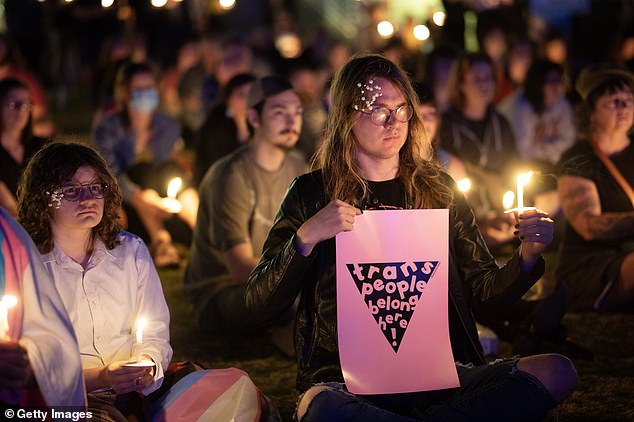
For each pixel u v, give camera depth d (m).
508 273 7.11
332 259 7.17
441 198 7.38
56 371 6.18
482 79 14.51
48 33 36.66
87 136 25.33
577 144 11.49
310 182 7.40
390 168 7.36
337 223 6.79
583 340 10.42
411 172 7.38
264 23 45.84
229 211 10.84
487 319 10.12
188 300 12.38
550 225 6.96
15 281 6.24
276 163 11.02
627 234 11.05
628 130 11.39
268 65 27.28
